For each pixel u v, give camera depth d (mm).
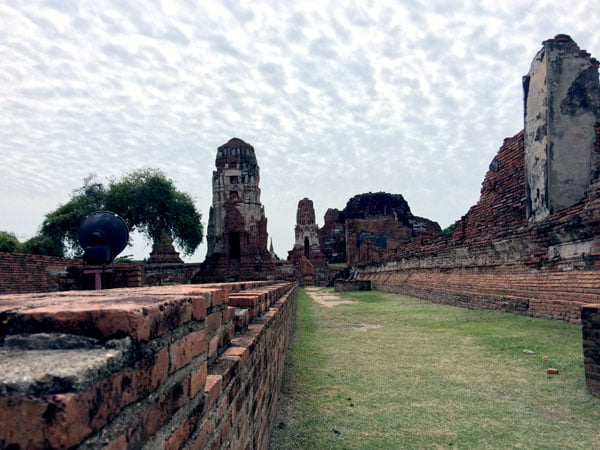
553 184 11688
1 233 34188
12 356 979
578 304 8438
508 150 15078
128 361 1067
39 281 17734
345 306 16016
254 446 2854
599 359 4277
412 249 22875
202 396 1672
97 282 6855
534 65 12734
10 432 811
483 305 12594
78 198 32906
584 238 8781
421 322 10234
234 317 3133
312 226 52375
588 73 11930
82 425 853
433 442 3408
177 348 1430
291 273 37812
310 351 7051
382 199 58812
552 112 11844
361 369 5719
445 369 5539
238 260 29531
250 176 29703
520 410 4004
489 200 16078
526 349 6328
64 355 981
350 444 3434
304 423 3918
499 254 12742
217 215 29484
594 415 3809
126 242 7180
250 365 2764
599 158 11672
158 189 33219
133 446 1083
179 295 1652
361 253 40750
